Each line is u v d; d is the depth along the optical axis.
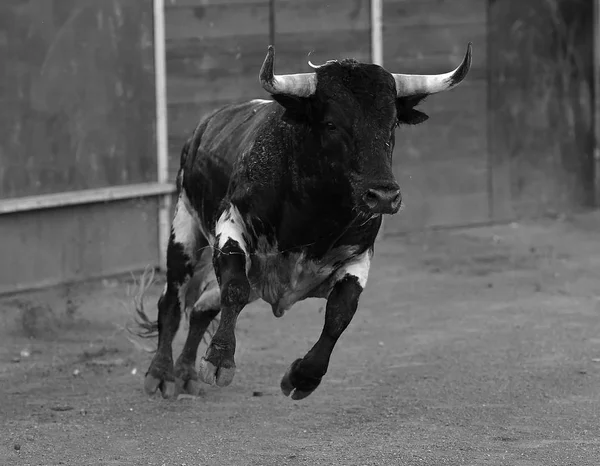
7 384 10.62
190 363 10.26
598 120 20.83
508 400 9.88
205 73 16.55
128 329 11.01
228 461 8.20
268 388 10.39
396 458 8.23
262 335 12.67
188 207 10.21
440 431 8.96
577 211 20.88
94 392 10.33
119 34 15.55
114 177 15.64
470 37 19.25
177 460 8.23
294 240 8.58
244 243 8.77
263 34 17.05
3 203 14.34
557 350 11.80
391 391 10.23
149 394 9.98
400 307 14.04
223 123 9.86
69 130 15.11
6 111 14.49
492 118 19.70
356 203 7.86
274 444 8.62
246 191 8.63
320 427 9.09
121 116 15.66
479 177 19.66
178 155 16.33
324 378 10.73
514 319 13.38
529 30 20.00
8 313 13.61
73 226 15.09
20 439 8.77
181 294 10.38
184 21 16.30
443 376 10.76
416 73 18.67
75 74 15.12
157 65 15.92
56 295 14.55
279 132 8.50
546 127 20.39
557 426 9.05
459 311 13.81
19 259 14.59
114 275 15.55
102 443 8.67
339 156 7.98
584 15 20.61
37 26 14.70
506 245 18.09
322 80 8.06
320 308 13.22
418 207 18.98
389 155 7.95
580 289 15.10
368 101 7.98
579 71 20.70
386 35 18.28
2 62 14.41
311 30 17.50
